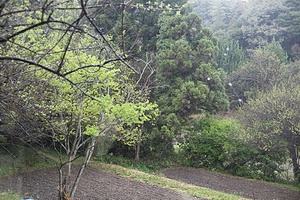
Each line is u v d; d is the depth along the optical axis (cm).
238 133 1750
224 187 1488
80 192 1155
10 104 424
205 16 3700
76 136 741
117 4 260
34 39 507
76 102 717
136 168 1727
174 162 1936
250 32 3166
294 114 1495
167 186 1317
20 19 324
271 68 2573
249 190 1452
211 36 2009
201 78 1883
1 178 1173
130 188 1251
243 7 3512
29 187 1130
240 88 2688
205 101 1842
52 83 597
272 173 1684
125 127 1485
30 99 552
